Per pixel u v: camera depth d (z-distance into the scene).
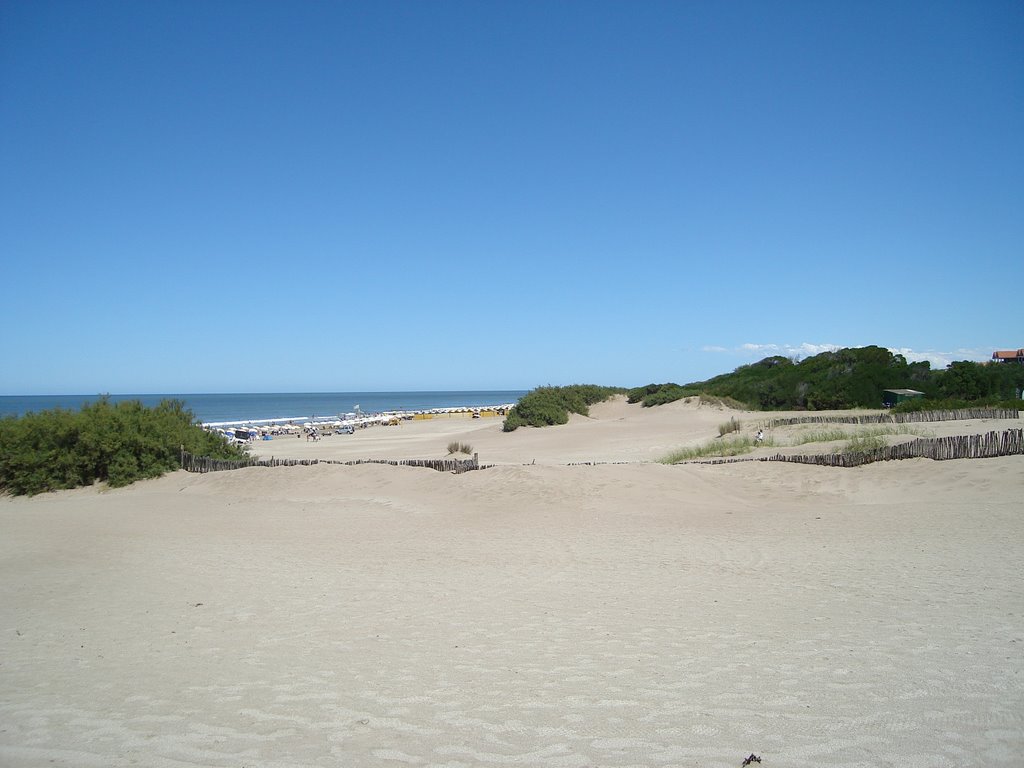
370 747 4.29
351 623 7.74
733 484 18.69
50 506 21.77
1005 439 17.52
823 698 4.80
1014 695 4.70
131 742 4.52
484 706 4.95
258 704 5.18
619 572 10.31
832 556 10.78
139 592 9.89
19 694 5.62
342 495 20.48
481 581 9.97
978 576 8.91
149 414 27.09
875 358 53.00
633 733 4.34
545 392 54.25
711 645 6.35
